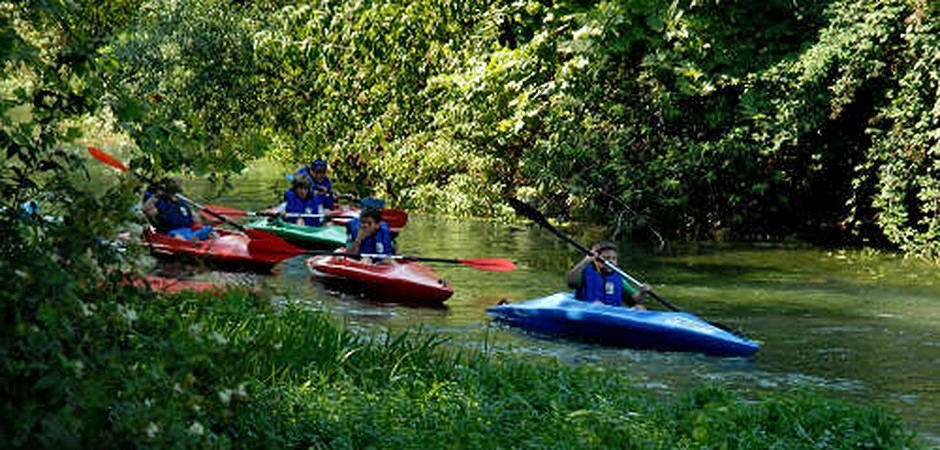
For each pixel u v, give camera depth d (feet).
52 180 14.34
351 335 24.64
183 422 13.55
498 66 58.13
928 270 45.88
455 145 67.82
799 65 52.37
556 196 62.28
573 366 27.71
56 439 11.98
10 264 12.23
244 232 41.55
